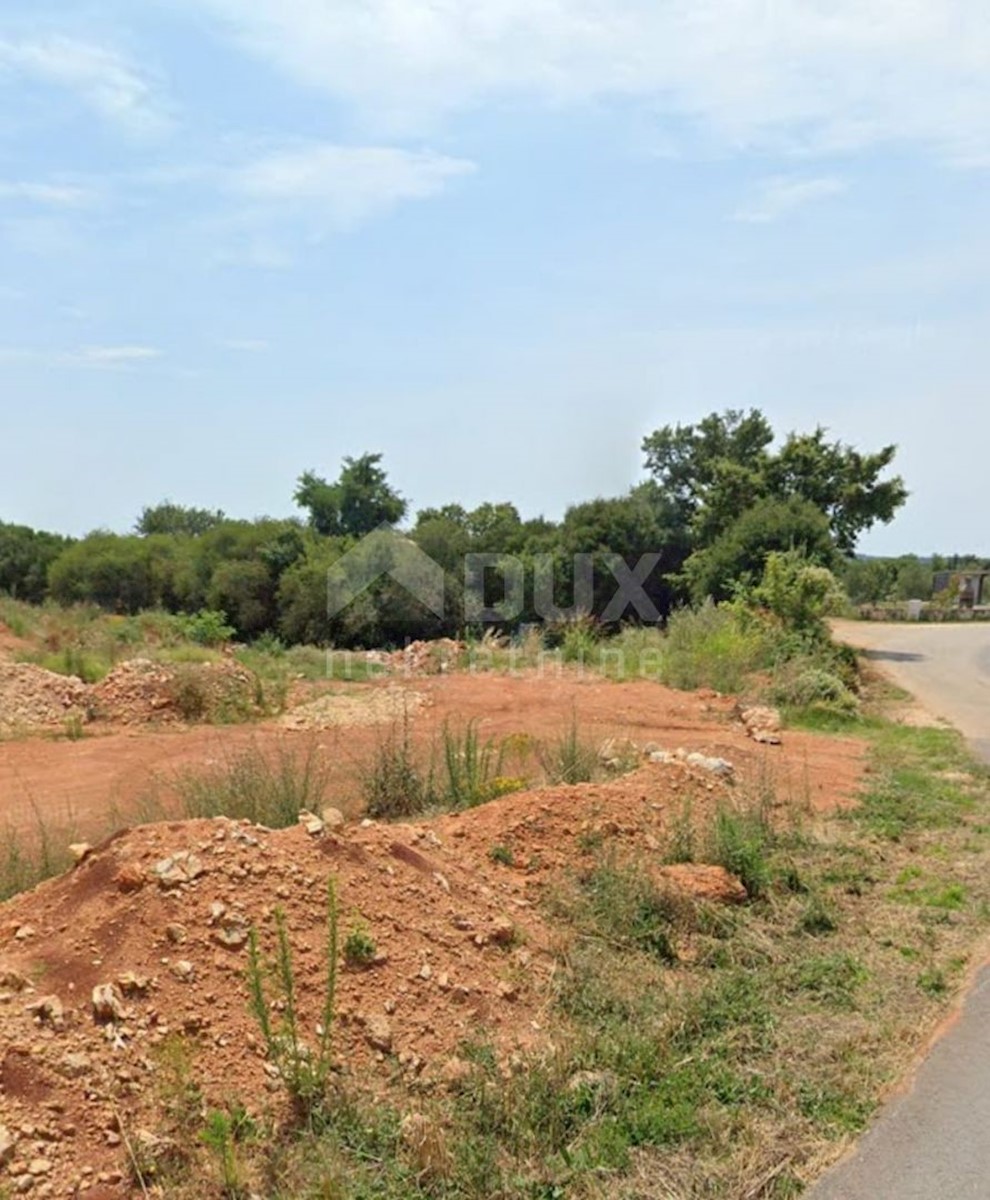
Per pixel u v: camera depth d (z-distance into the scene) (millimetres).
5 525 37531
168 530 49562
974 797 9406
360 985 4285
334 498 34188
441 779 8438
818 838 7652
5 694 13352
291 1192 3250
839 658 19406
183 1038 3730
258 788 7426
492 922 5090
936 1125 3832
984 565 67125
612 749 9648
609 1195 3369
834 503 28250
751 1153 3619
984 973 5281
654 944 5375
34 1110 3236
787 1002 4906
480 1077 3938
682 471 37875
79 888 4539
